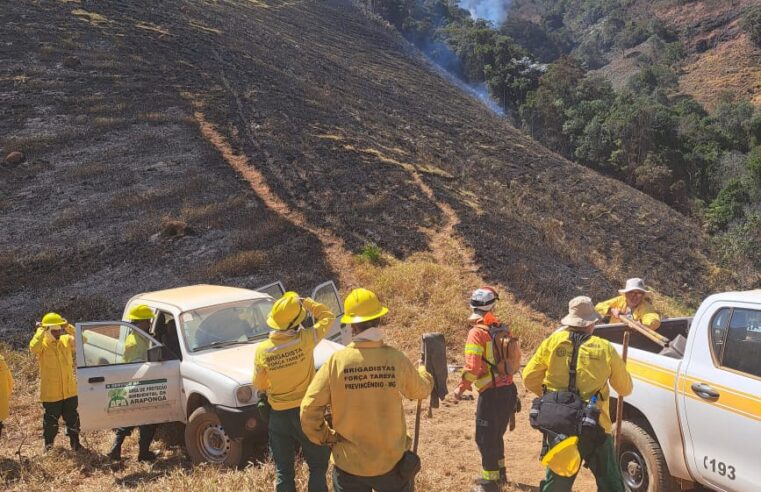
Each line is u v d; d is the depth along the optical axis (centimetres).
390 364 386
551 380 451
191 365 696
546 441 451
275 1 8544
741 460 451
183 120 3091
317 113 3731
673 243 3422
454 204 2472
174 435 800
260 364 486
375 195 2430
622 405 509
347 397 380
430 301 1384
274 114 3431
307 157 2820
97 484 659
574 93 7925
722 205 5250
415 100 5559
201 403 698
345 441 387
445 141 4238
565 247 2434
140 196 2230
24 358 1162
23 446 820
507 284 1678
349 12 9544
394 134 3875
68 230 1992
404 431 395
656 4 15825
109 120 3009
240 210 2117
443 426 793
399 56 8044
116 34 4544
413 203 2402
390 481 385
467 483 607
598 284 1977
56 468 710
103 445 809
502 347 548
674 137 6738
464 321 1280
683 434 498
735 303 478
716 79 12181
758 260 3375
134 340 723
